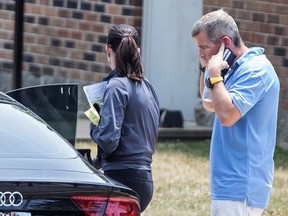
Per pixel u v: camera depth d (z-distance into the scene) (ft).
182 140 90.12
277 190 69.15
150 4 90.79
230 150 39.24
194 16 92.38
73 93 47.09
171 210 62.18
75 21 92.17
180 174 74.08
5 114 39.17
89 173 36.42
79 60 92.38
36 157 36.37
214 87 38.11
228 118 38.01
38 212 33.99
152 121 44.42
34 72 94.02
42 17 93.35
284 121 88.38
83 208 34.73
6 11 94.27
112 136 42.60
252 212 39.50
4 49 94.89
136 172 43.52
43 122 40.09
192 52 92.84
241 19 89.66
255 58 39.19
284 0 88.38
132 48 43.98
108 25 90.84
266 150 39.42
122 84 43.52
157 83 92.38
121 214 35.53
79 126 86.17
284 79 88.63
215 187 39.52
